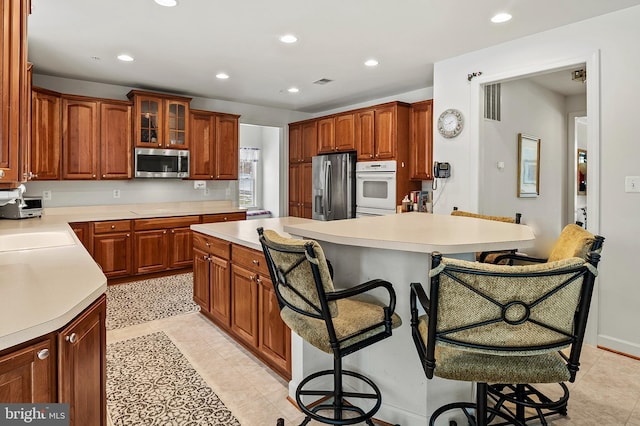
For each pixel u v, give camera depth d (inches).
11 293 49.3
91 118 172.4
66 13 108.8
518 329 42.7
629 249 105.7
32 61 150.6
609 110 108.5
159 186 205.8
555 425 73.6
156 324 125.1
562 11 107.3
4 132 55.0
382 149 188.7
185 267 193.9
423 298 50.2
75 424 46.4
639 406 80.3
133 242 177.0
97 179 174.4
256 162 297.1
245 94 207.0
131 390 85.0
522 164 176.2
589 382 90.4
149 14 109.8
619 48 106.6
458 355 48.1
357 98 217.2
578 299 43.1
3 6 54.5
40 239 104.5
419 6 104.8
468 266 41.2
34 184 171.0
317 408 66.5
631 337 105.4
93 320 52.7
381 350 73.8
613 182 108.0
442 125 151.3
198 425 73.1
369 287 57.6
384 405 73.9
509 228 76.9
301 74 169.5
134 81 179.8
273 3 103.3
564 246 63.1
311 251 51.9
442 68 151.4
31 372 39.2
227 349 106.7
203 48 136.7
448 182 150.9
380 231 71.9
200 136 204.2
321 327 59.1
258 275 95.7
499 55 133.5
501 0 101.5
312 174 230.7
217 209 209.2
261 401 81.6
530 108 182.7
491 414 70.3
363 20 114.0
